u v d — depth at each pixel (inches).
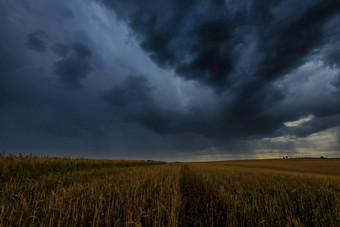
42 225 117.3
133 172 412.2
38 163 398.9
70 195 156.7
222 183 317.7
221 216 169.0
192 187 298.2
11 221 116.9
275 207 173.9
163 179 321.1
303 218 160.1
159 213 145.6
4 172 292.7
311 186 307.3
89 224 134.3
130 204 158.1
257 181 347.3
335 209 166.9
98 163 637.3
